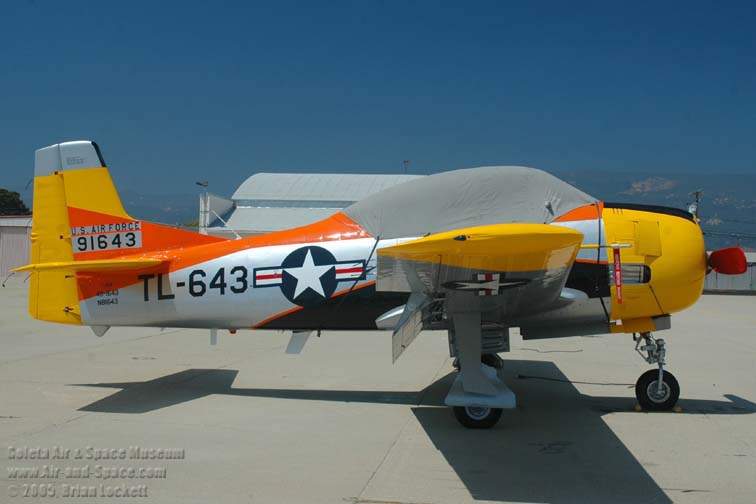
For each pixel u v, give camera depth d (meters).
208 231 30.39
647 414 5.98
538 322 6.35
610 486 4.06
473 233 4.11
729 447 4.90
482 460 4.59
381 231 6.50
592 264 6.06
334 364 8.63
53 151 7.05
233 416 5.84
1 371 7.91
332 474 4.27
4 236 29.70
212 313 6.75
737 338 11.85
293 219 32.03
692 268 6.07
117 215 6.99
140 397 6.59
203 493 3.91
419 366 8.51
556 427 5.52
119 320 6.91
